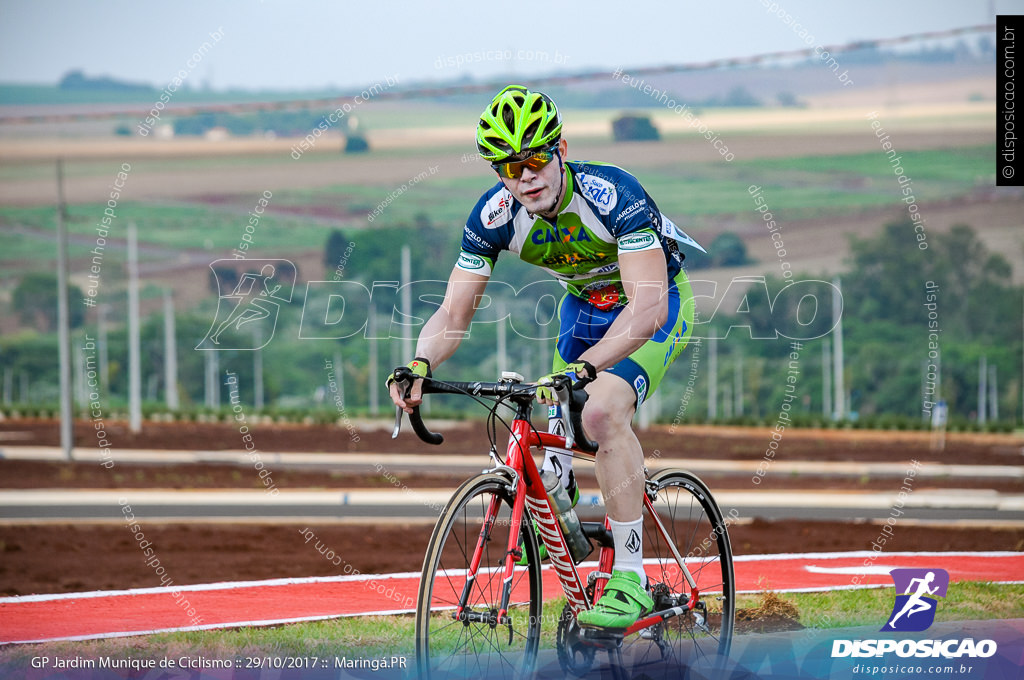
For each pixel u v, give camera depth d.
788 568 20.12
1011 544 25.17
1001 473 56.88
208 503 36.06
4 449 68.44
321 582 18.86
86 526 29.44
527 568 12.73
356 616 15.68
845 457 70.19
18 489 41.75
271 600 17.17
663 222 13.80
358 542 26.20
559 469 12.86
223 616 15.88
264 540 26.53
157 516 32.38
